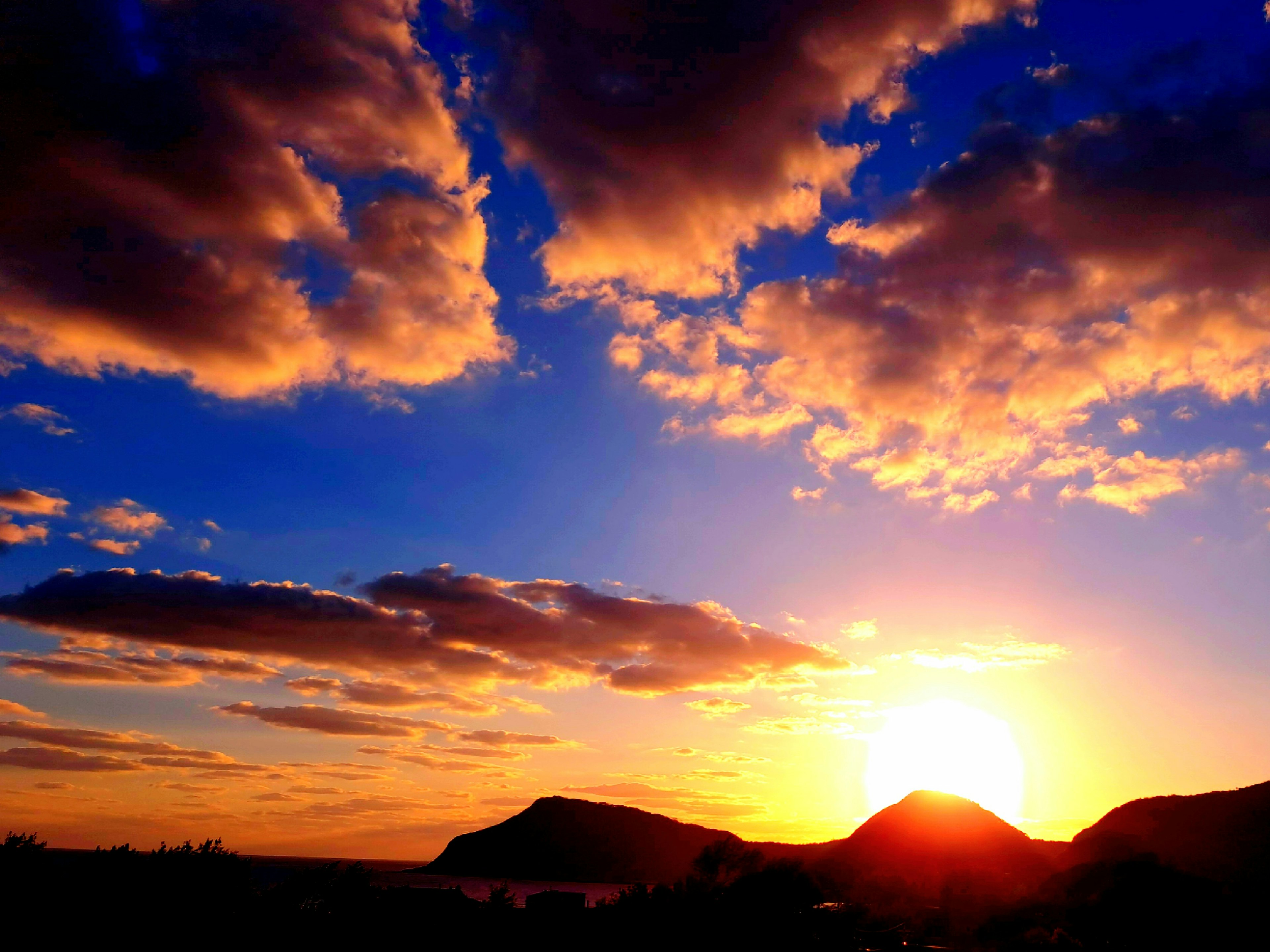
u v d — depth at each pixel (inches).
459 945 1606.8
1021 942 2561.5
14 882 1111.0
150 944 1162.0
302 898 1485.0
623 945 1829.5
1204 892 2790.4
